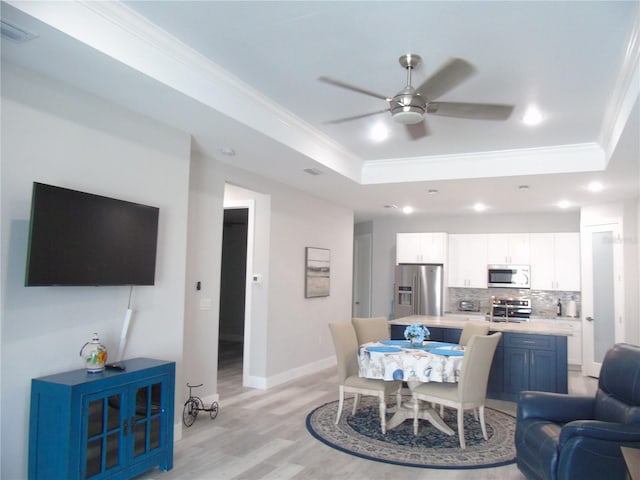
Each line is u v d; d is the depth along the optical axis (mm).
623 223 6824
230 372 6926
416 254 8883
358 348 4996
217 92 3594
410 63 3291
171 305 3973
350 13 2758
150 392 3295
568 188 6082
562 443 2766
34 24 2420
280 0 2654
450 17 2764
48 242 2867
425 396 4219
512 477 3445
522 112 4188
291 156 4848
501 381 5570
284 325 6328
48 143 3025
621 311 6773
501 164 5465
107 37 2746
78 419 2775
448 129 4695
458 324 5824
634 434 2691
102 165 3383
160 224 3869
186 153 4145
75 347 3174
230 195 6293
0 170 2770
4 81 2799
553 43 3014
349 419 4727
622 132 3791
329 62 3381
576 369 7645
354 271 10625
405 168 5941
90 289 3289
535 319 7918
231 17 2842
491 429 4523
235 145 4492
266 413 4883
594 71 3383
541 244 8250
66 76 3027
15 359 2824
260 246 6062
